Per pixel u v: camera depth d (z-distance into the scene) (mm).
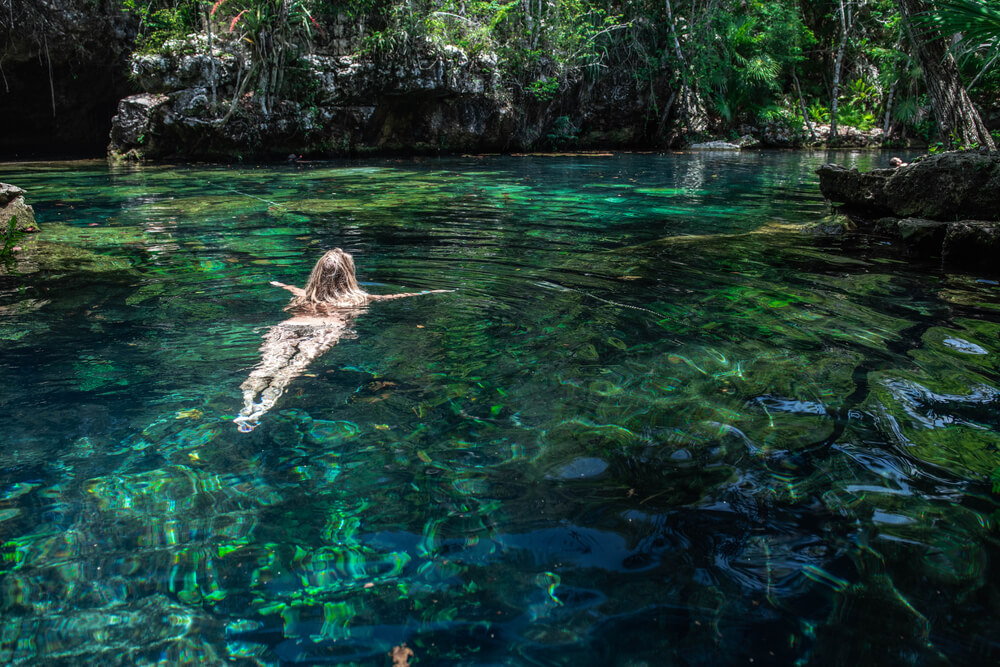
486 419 2908
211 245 6773
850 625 1748
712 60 24797
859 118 27297
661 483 2432
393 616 1777
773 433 2797
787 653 1654
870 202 8039
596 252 6539
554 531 2146
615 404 3064
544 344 3840
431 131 21266
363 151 20406
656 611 1804
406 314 4371
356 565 1970
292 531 2123
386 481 2422
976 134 9234
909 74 25562
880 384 3301
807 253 6613
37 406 2977
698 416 2951
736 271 5777
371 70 19031
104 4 19953
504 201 10578
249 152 18438
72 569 1927
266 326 4125
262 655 1637
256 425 2824
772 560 2014
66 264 5828
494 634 1717
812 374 3428
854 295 4996
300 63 18328
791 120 26281
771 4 26516
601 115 24953
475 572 1951
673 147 25625
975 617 1771
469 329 4090
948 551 2049
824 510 2266
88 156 19109
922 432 2809
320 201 10344
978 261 6207
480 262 6004
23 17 18516
